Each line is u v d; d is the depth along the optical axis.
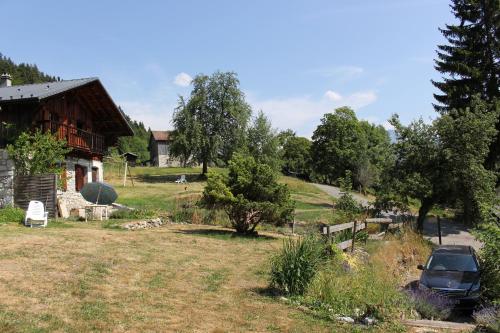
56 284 9.27
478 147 26.20
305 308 9.54
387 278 13.73
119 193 37.12
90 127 32.22
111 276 10.41
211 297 9.61
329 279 10.67
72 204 28.05
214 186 19.48
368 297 10.21
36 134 23.44
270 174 19.66
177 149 55.12
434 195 27.20
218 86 55.66
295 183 59.16
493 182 26.52
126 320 7.62
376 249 17.77
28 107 24.45
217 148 54.78
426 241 23.30
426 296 12.41
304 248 11.01
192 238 17.94
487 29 36.16
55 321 7.24
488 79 35.94
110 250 13.46
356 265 13.62
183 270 11.90
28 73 140.12
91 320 7.45
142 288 9.70
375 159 74.88
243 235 19.86
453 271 15.02
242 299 9.72
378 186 28.08
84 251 12.88
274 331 7.89
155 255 13.49
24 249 12.36
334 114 78.19
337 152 76.12
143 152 116.06
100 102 31.41
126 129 34.72
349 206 26.20
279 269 10.79
